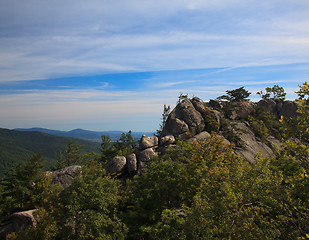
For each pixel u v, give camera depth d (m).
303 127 12.48
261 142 63.31
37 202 40.47
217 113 65.00
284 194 15.52
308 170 12.48
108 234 25.33
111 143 70.50
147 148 49.72
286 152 13.31
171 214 21.08
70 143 80.06
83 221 25.81
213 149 32.97
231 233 15.38
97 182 28.88
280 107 80.06
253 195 17.09
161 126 74.81
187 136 53.66
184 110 59.97
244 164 25.97
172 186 28.23
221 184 19.34
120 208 34.06
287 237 15.25
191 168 30.38
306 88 12.36
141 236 27.59
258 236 14.42
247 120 73.44
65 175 43.94
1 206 46.44
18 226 34.53
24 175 49.38
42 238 26.20
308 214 14.82
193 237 17.27
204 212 17.19
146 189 28.12
